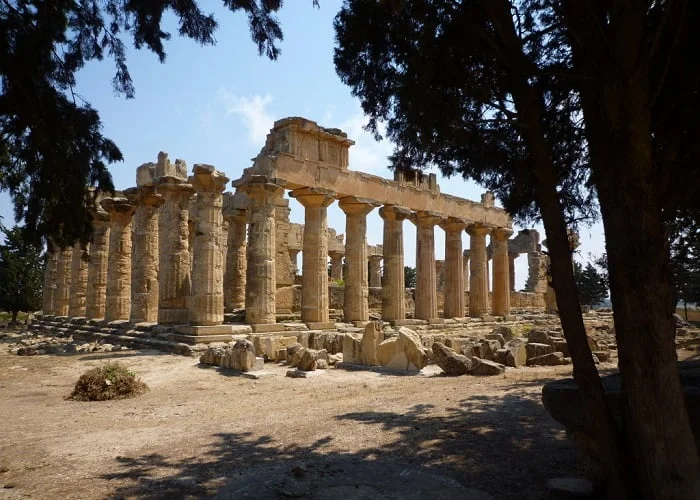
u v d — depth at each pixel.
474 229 33.50
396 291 27.14
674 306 4.59
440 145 7.18
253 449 7.58
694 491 4.25
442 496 5.65
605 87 4.75
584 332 4.95
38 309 42.03
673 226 7.68
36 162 7.97
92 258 28.31
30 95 7.30
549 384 6.25
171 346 19.09
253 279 21.03
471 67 6.39
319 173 23.23
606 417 4.78
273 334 20.72
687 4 4.70
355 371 15.61
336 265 44.97
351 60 7.28
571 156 7.79
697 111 5.02
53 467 6.86
